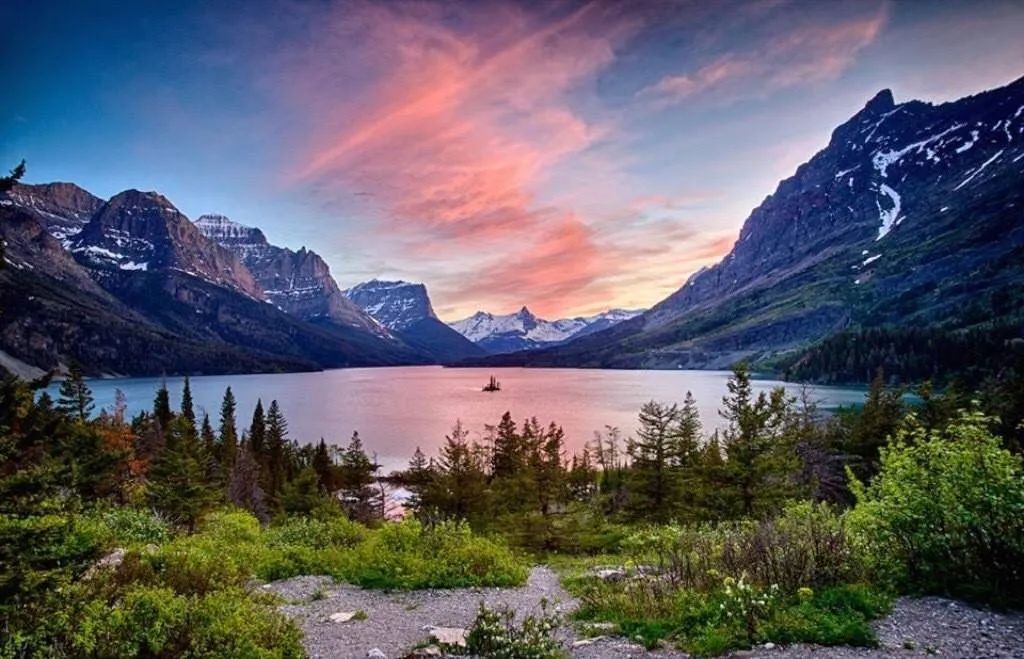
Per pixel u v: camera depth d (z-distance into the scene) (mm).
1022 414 32125
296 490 53469
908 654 8281
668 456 41719
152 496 36594
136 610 9734
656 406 44938
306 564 18297
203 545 18641
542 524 33625
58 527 9164
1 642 8281
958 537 10539
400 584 16141
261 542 22094
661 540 18953
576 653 9711
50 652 8555
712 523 31391
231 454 76250
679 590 11664
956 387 41406
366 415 158500
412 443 112688
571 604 13938
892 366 155750
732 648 9000
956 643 8531
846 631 8867
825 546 11430
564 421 132875
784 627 9180
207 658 9227
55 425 9484
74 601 9523
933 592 10523
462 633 11570
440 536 20047
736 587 10438
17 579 8266
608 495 50344
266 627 10523
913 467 11312
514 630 10531
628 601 12016
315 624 12695
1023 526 10141
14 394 8508
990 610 9711
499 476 58281
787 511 15297
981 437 10883
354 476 73312
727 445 33500
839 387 160375
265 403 193375
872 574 11031
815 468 40750
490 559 18109
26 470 8891
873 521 11586
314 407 181500
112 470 37906
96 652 8914
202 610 10141
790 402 42531
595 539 32094
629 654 9398
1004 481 10180
